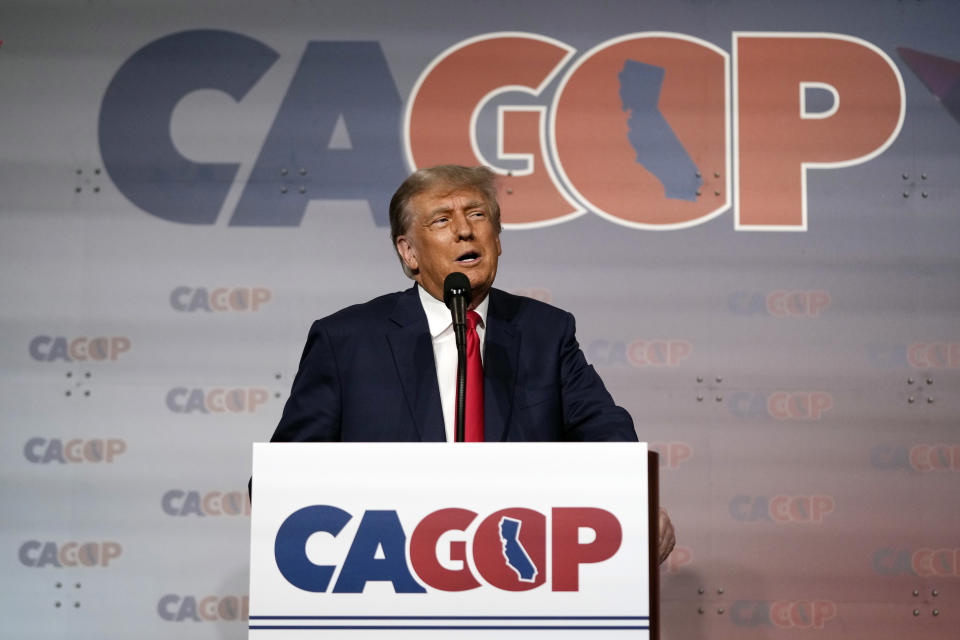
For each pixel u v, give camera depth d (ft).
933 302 35.86
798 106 36.60
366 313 24.57
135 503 35.12
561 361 24.62
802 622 34.78
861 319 35.83
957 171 36.32
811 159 36.40
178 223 36.19
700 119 36.58
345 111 36.76
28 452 35.14
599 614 16.11
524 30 36.99
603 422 23.17
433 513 16.30
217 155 36.50
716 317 35.86
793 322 35.83
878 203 36.24
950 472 35.24
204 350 35.78
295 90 36.78
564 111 36.65
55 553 34.83
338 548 16.24
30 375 35.45
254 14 37.01
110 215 36.17
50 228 36.04
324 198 36.45
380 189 36.50
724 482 35.35
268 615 16.10
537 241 36.11
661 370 35.70
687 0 37.01
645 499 16.34
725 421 35.47
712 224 36.22
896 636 34.68
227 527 35.19
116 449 35.29
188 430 35.50
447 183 23.85
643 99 36.68
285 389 35.73
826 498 35.19
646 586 16.16
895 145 36.45
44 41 36.70
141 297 35.88
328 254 36.22
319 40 36.99
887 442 35.37
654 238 36.17
